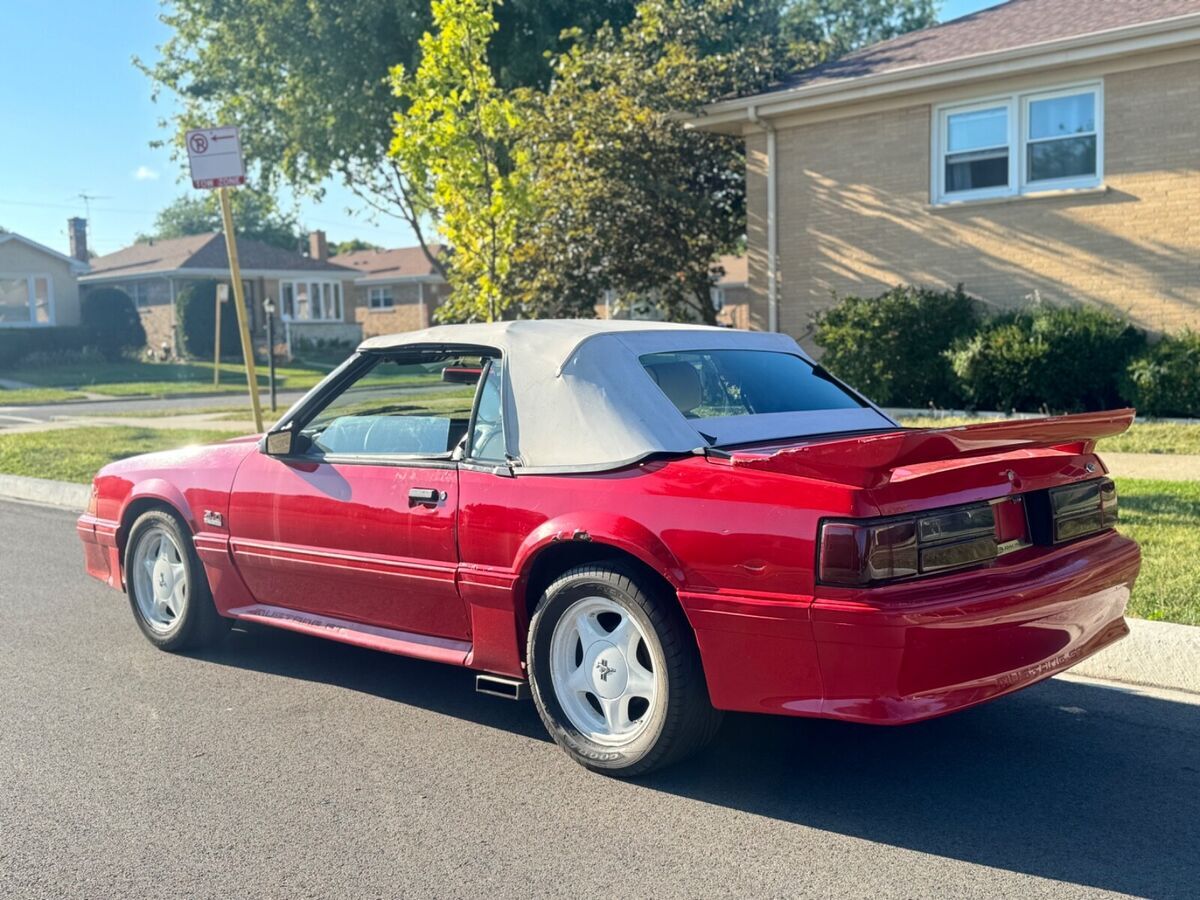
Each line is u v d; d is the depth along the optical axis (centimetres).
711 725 418
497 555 455
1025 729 478
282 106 2614
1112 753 449
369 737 481
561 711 445
